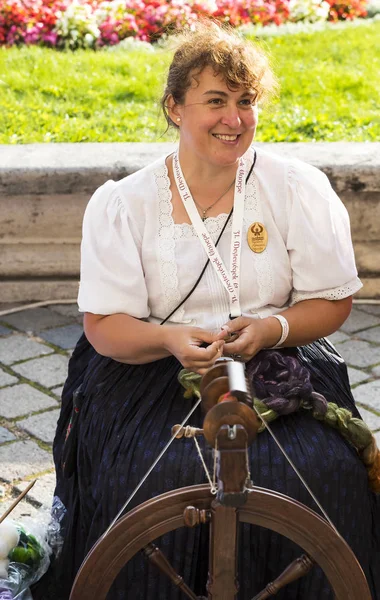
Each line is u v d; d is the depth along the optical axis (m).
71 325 4.22
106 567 1.91
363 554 2.28
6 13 7.91
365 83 6.99
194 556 2.20
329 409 2.25
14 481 3.04
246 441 1.68
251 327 2.26
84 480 2.39
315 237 2.35
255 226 2.35
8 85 6.72
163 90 2.35
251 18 8.67
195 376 2.29
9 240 4.35
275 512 1.86
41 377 3.74
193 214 2.33
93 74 7.03
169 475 2.17
